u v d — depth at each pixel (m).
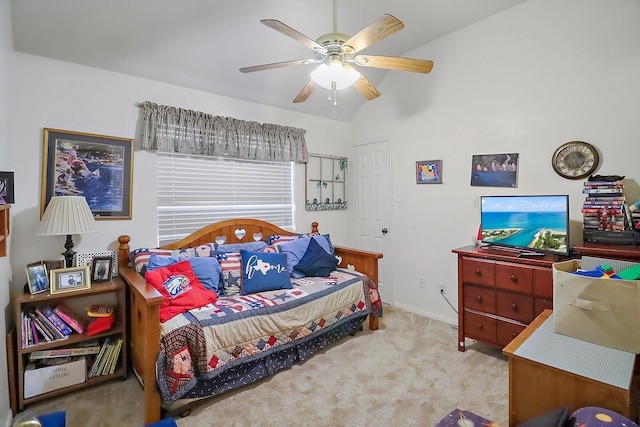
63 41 2.12
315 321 2.37
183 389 1.72
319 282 2.69
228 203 3.11
